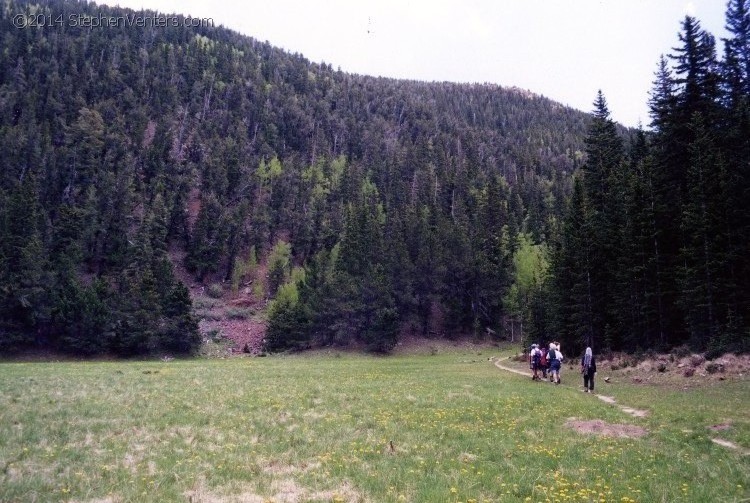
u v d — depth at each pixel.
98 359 74.69
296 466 11.09
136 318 77.88
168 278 87.50
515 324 99.38
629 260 42.09
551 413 17.86
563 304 50.94
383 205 129.25
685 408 18.66
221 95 168.12
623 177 48.31
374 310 82.81
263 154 146.38
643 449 12.48
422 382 29.55
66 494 8.88
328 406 19.55
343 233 112.75
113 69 153.75
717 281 33.47
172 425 15.38
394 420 16.53
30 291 72.94
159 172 122.94
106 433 14.05
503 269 97.44
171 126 141.12
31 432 13.74
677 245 39.84
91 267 98.50
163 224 108.50
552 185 150.12
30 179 96.69
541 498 8.81
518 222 124.00
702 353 31.77
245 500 8.77
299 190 130.00
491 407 19.27
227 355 83.38
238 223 117.31
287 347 84.62
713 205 34.44
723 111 40.81
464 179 133.38
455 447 12.74
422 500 8.60
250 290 109.38
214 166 129.25
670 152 42.47
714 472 10.38
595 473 10.41
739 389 23.08
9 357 71.12
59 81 137.38
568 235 53.69
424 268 92.50
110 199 104.31
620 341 44.94
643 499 8.76
